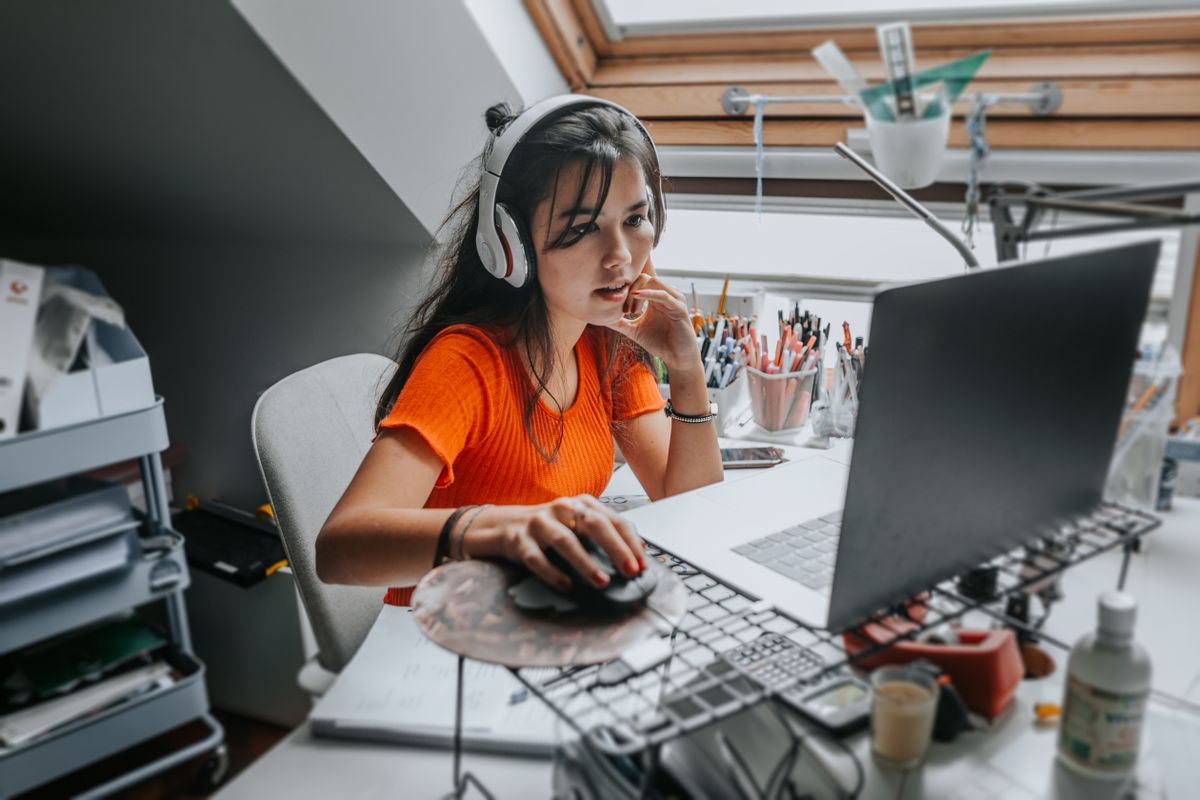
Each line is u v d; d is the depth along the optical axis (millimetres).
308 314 1779
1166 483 946
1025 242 723
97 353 1463
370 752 667
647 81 1586
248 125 1367
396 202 1476
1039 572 687
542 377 1060
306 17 1158
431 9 1276
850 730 585
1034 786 554
